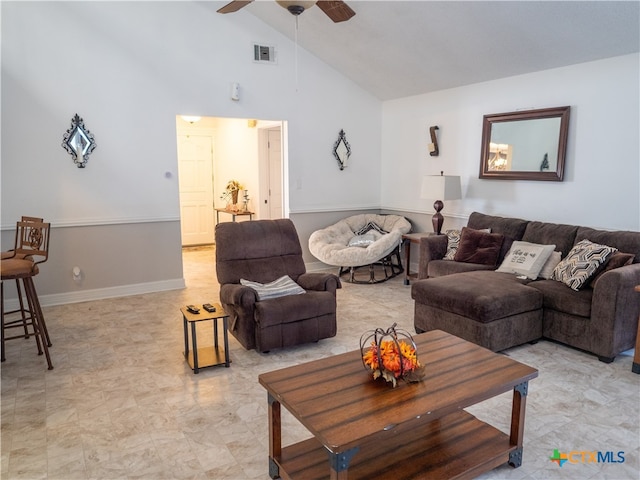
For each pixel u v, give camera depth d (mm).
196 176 8305
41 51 4402
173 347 3609
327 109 6090
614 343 3195
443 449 2119
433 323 3717
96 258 4891
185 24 5035
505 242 4473
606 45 3744
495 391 1988
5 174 4398
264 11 5184
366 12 4410
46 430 2471
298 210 6086
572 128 4238
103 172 4816
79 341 3723
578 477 2092
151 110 4977
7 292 4543
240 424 2537
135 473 2129
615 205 3982
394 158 6391
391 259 6121
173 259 5301
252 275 3865
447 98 5484
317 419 1749
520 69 4531
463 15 3963
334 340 3754
